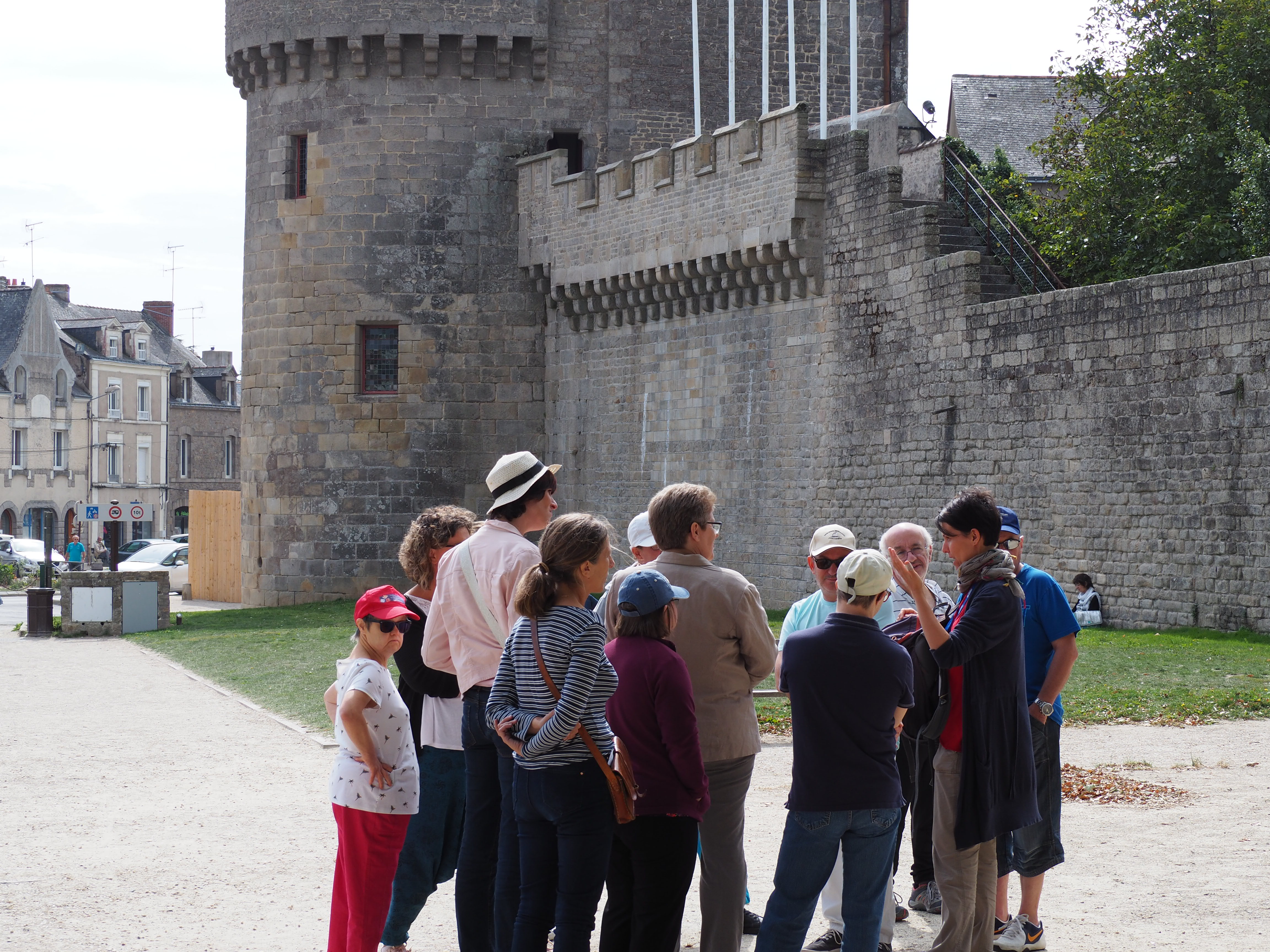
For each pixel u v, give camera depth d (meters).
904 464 26.28
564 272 33.62
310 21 34.38
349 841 6.97
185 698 18.34
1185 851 9.46
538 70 34.78
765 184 28.47
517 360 35.00
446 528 7.95
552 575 6.50
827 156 27.88
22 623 31.95
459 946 7.60
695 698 6.89
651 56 35.47
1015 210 34.84
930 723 7.05
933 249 25.67
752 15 36.22
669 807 6.48
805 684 6.57
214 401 91.19
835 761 6.54
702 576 6.97
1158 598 21.64
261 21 35.00
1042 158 36.16
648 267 31.25
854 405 27.44
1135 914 8.05
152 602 28.69
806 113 27.69
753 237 28.64
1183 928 7.76
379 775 6.91
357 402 34.75
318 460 34.94
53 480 80.44
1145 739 13.93
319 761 13.41
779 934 6.59
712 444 30.80
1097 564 22.66
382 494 34.72
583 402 34.12
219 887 8.84
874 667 6.54
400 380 34.72
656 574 6.61
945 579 25.44
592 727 6.34
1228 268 20.50
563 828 6.42
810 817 6.54
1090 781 11.80
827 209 27.89
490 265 34.84
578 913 6.38
